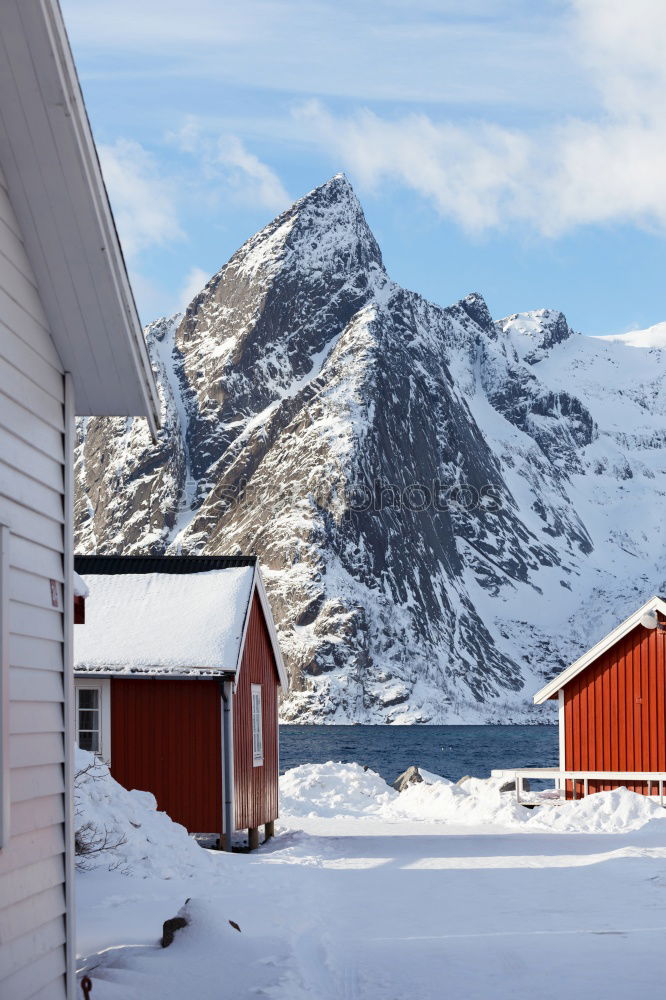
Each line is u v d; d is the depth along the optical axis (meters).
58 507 8.34
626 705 29.47
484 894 14.89
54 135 7.43
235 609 23.22
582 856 19.52
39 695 7.72
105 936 11.07
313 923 12.20
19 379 7.66
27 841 7.34
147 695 21.91
